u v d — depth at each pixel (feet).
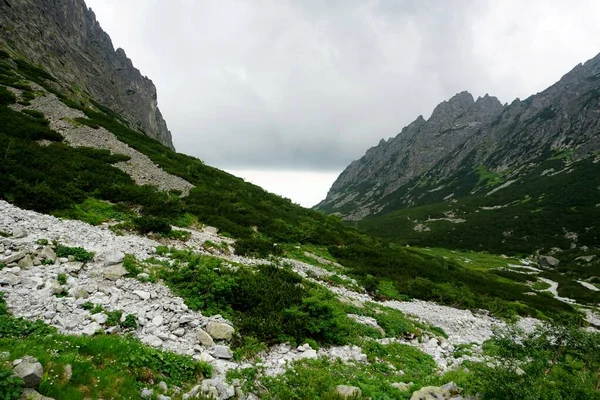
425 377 40.22
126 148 137.39
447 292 99.35
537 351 38.60
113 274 43.68
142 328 35.32
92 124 144.66
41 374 20.70
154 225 75.72
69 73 319.27
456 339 63.93
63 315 32.94
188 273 47.65
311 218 149.28
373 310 65.36
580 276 245.86
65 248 46.80
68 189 81.10
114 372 24.79
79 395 21.33
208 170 162.30
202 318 40.32
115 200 89.10
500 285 148.46
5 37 254.27
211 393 26.27
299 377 32.45
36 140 108.47
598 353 38.50
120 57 550.77
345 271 96.58
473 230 403.13
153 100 593.01
